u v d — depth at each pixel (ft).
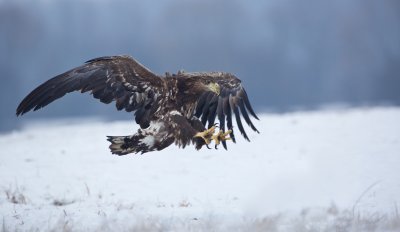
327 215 65.05
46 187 90.22
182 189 87.30
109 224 64.13
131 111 62.34
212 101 65.41
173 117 61.36
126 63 61.21
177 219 65.87
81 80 61.11
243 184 87.97
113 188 89.20
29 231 63.46
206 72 65.67
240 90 66.13
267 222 59.67
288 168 94.84
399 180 83.71
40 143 127.03
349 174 88.22
